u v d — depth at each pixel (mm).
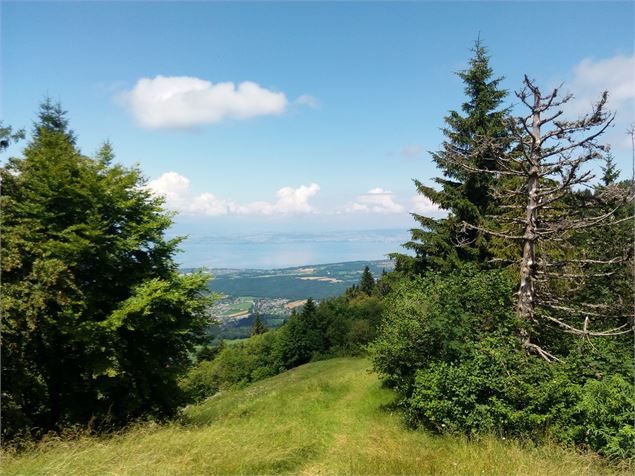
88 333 11055
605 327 11812
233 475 6672
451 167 16312
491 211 16312
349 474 6805
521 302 11070
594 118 9531
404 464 7016
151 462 6668
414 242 17375
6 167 12453
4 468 6426
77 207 12359
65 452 7066
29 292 9781
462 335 10633
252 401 19438
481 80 16828
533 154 10633
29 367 11391
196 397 15695
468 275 12469
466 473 6488
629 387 7805
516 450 7355
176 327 13414
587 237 13367
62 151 13633
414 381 11188
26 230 10633
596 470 6645
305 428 10695
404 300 12367
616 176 15328
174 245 14672
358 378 20500
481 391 9484
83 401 12492
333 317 49594
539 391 8617
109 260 12312
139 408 13125
